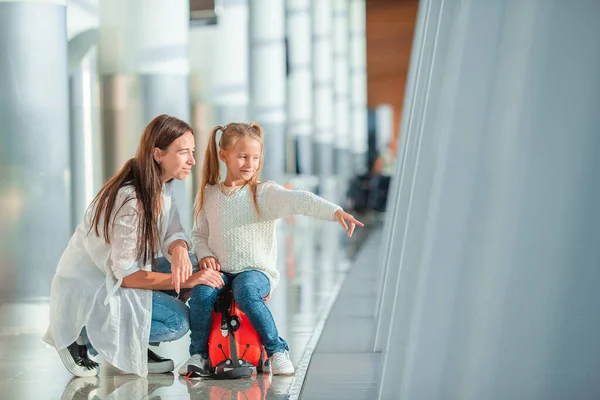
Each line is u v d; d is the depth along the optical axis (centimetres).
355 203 3512
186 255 512
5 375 538
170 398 464
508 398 330
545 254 328
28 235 884
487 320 335
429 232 368
